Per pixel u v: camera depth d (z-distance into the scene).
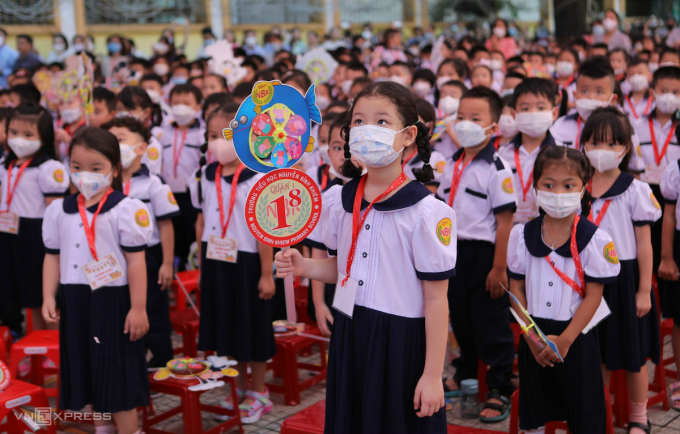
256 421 3.75
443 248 2.15
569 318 2.92
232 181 3.79
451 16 17.20
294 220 2.23
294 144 2.23
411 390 2.24
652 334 3.53
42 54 14.73
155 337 4.15
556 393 3.02
